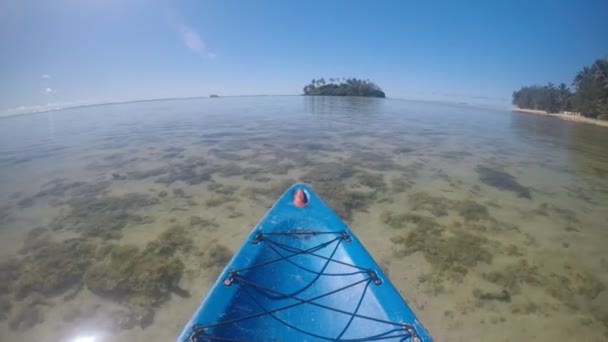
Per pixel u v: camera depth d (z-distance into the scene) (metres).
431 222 1.27
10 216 1.32
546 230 1.22
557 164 2.37
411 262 0.98
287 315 0.56
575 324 0.74
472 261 0.99
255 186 1.69
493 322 0.74
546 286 0.87
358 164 2.18
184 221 1.26
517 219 1.32
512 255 1.03
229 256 1.00
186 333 0.47
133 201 1.47
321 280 0.65
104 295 0.81
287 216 0.81
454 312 0.77
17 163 2.28
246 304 0.55
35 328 0.71
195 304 0.79
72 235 1.14
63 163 2.24
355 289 0.60
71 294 0.82
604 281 0.90
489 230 1.21
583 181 1.92
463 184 1.79
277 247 0.71
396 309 0.53
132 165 2.15
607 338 0.70
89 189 1.65
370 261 0.66
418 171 2.04
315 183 1.73
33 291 0.83
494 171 2.10
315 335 0.54
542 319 0.75
